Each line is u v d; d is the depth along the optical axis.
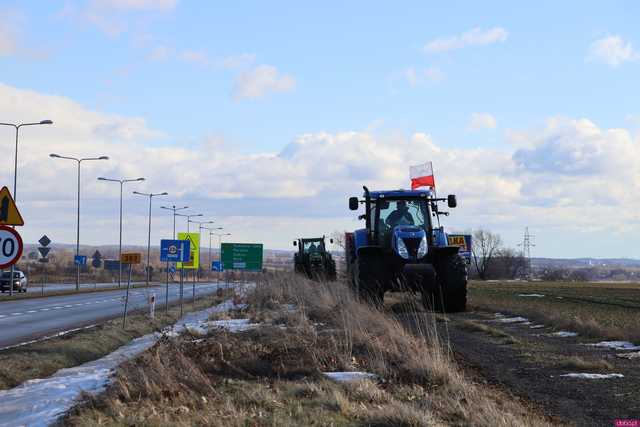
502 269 115.56
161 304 37.09
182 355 11.05
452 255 21.91
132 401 9.06
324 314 19.88
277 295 28.19
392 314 20.50
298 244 51.12
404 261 21.09
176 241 27.59
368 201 22.98
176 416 8.16
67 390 10.58
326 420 7.94
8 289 57.72
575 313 21.06
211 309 30.72
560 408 8.63
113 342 18.70
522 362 12.16
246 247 40.22
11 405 9.80
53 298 47.06
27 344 17.20
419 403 8.72
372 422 7.86
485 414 7.82
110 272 122.81
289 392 9.60
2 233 9.99
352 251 24.42
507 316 20.58
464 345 14.30
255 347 13.22
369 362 11.79
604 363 11.49
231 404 8.55
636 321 18.38
